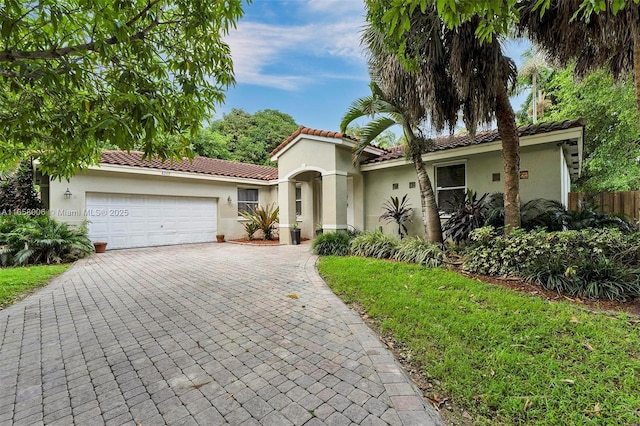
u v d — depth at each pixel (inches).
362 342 127.6
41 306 183.5
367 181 444.8
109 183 428.8
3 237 317.1
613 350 108.3
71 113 109.3
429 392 93.6
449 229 314.3
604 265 169.5
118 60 121.2
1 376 107.2
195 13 127.2
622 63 215.3
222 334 140.0
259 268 286.7
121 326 151.6
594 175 584.7
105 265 316.5
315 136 403.9
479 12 96.9
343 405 87.9
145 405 90.0
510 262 203.5
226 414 85.3
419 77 231.6
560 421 77.2
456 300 163.9
